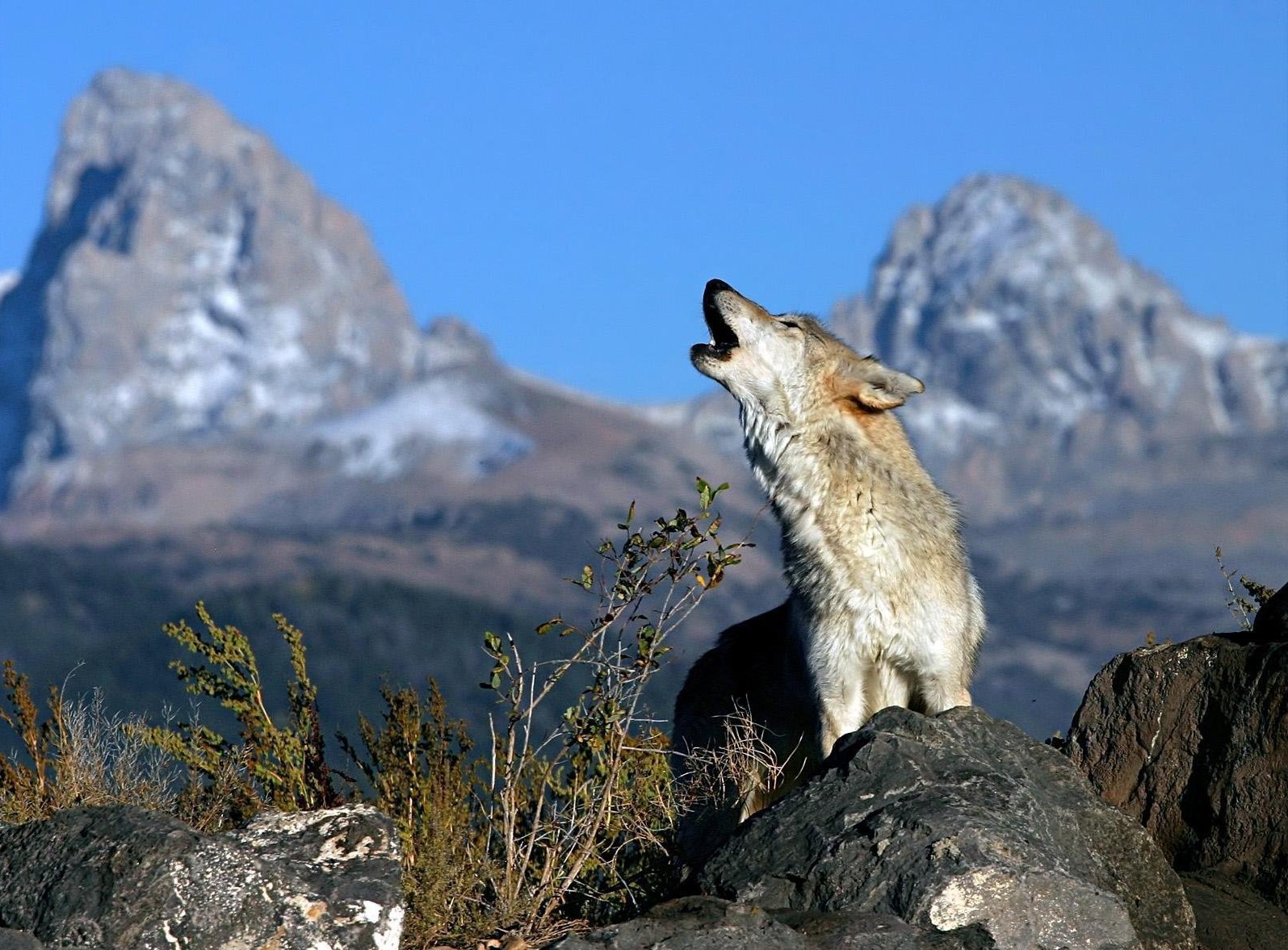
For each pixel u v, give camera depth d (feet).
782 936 30.14
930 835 32.04
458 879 37.32
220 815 39.52
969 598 47.50
